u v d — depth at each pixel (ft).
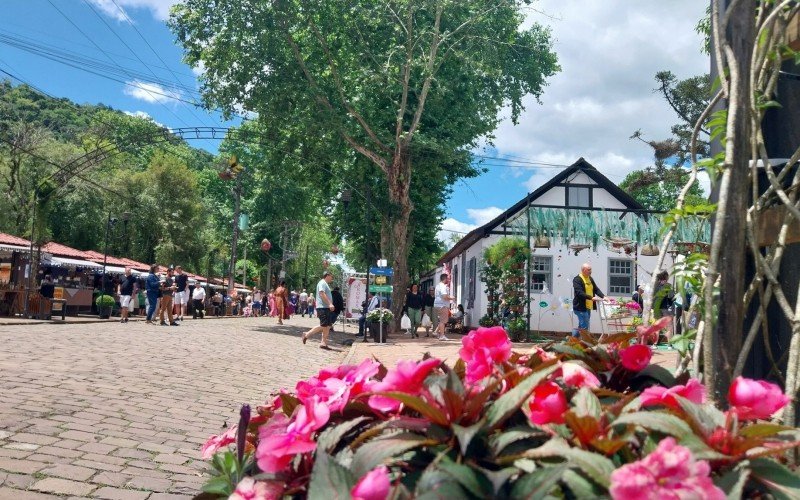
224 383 27.76
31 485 12.09
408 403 3.34
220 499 4.27
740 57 5.69
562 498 3.01
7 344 35.86
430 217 105.40
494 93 84.58
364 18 71.72
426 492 2.76
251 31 72.23
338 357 45.24
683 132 90.63
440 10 69.82
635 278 74.23
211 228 210.38
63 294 71.26
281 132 81.30
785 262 7.21
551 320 77.87
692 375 6.18
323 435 3.66
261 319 126.72
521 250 68.18
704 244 7.22
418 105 79.05
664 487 2.58
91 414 18.58
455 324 90.84
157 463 14.40
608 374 4.77
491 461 3.10
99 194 165.89
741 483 2.87
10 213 151.53
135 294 96.17
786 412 4.94
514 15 83.10
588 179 83.10
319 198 101.35
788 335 7.10
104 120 229.25
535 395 3.75
